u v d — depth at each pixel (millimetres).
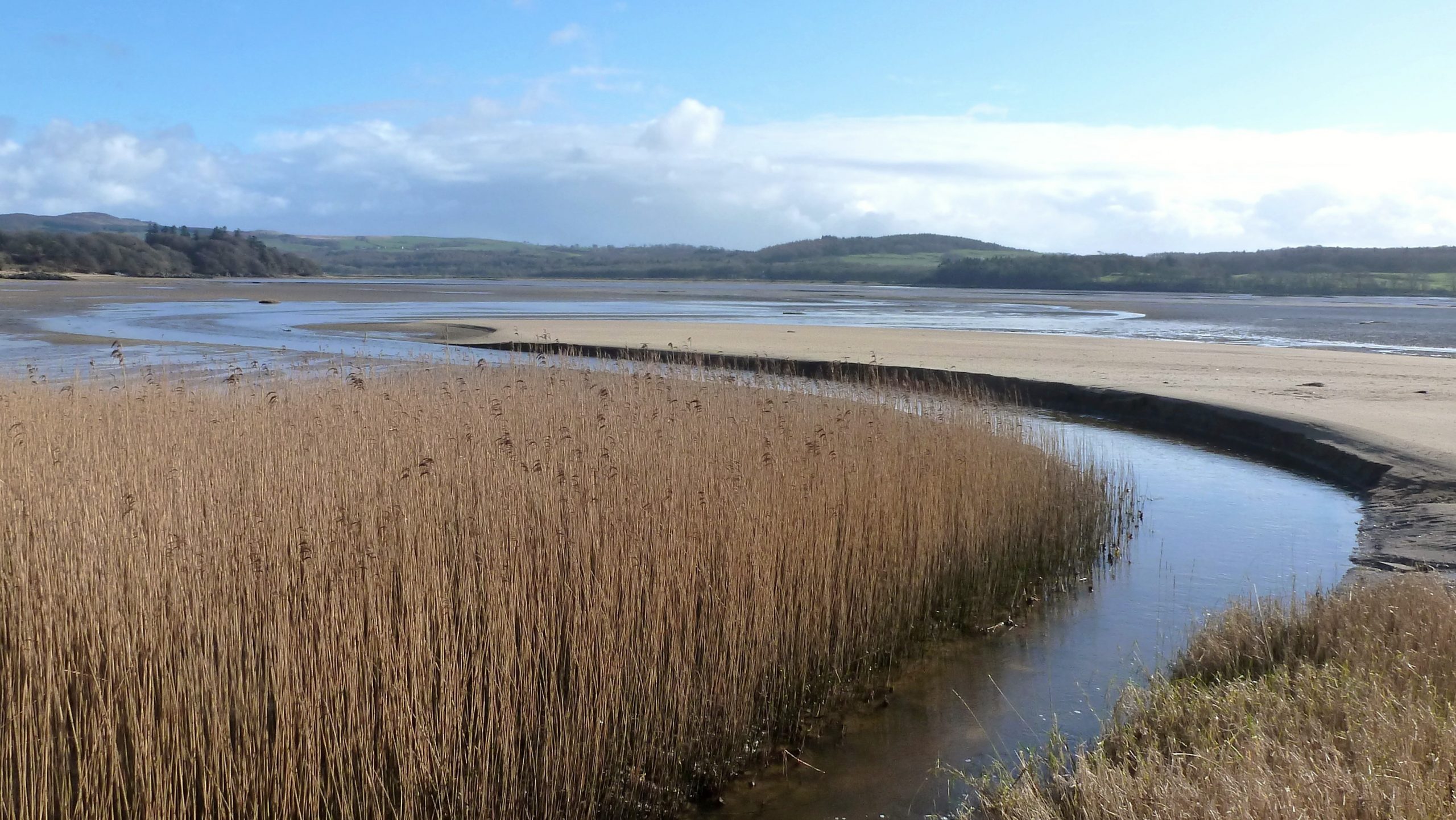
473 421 11117
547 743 5996
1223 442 19172
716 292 112250
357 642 5809
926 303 89000
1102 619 9570
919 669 8523
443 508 7906
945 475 10781
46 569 6023
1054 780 5742
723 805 6473
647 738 6590
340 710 5586
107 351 29984
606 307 68312
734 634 7129
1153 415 21531
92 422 11555
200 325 44062
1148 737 5938
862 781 6652
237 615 5820
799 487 8805
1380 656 6391
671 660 6797
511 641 6301
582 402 13250
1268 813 4469
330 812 5531
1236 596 9914
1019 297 112562
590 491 7918
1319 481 15703
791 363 27406
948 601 9891
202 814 5258
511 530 7254
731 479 8500
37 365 25188
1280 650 7152
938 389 22344
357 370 21406
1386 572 9859
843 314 64875
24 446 9523
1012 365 29000
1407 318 65625
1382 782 4637
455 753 5840
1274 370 28531
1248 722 5676
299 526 6965
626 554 7121
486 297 84812
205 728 5348
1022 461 12719
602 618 6652
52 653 5348
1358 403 21328
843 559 8547
